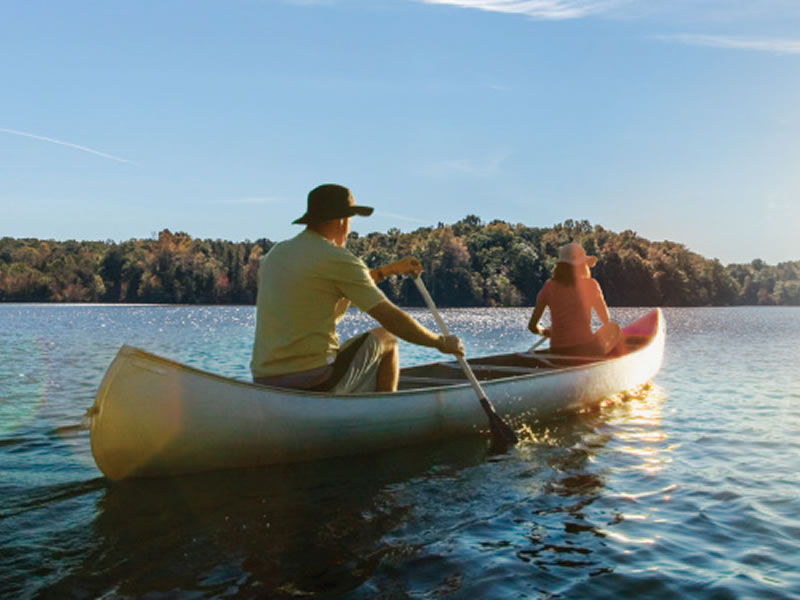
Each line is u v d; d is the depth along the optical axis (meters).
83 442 4.59
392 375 4.34
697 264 109.88
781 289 128.62
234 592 2.32
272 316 3.85
